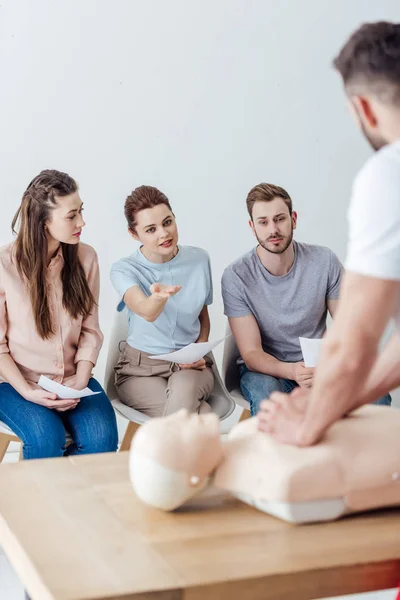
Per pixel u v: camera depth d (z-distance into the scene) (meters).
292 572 1.06
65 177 2.42
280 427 1.25
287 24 3.34
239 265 2.72
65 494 1.31
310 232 3.52
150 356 2.60
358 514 1.24
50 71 3.09
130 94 3.19
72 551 1.11
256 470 1.21
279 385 2.60
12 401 2.42
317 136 3.45
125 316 2.77
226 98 3.31
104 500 1.29
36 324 2.46
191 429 1.21
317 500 1.19
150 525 1.19
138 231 2.63
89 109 3.15
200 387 2.62
